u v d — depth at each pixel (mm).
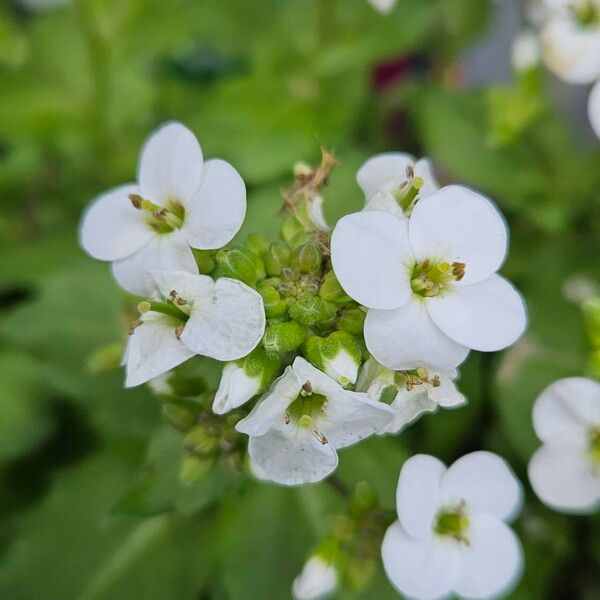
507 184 162
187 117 188
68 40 185
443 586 113
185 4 177
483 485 114
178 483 120
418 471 111
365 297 105
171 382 115
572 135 167
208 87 195
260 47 179
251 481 130
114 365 127
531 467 124
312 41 177
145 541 141
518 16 194
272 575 131
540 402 123
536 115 154
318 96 174
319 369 108
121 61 177
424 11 167
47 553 140
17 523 144
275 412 104
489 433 149
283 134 168
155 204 113
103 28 167
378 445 130
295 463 106
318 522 132
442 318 107
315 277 112
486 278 108
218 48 186
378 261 106
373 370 109
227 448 115
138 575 139
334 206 135
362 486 118
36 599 138
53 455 154
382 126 191
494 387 145
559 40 141
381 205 110
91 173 182
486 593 114
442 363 107
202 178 110
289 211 118
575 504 124
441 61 197
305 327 110
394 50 164
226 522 134
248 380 107
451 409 144
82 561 140
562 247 153
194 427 117
